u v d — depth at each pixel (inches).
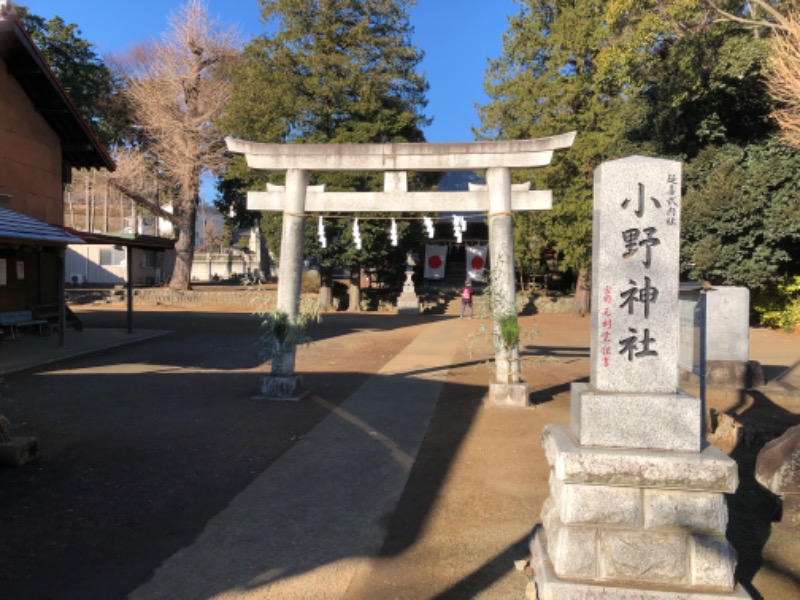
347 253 850.1
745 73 592.7
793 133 555.8
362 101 842.8
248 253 1899.6
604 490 114.7
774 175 617.3
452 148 313.3
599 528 114.7
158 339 589.0
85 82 1022.4
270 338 332.8
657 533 113.3
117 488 183.5
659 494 113.8
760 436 237.9
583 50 762.8
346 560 140.1
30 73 513.7
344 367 436.5
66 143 591.2
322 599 123.3
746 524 165.8
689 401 118.3
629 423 119.6
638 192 128.3
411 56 870.4
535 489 188.5
